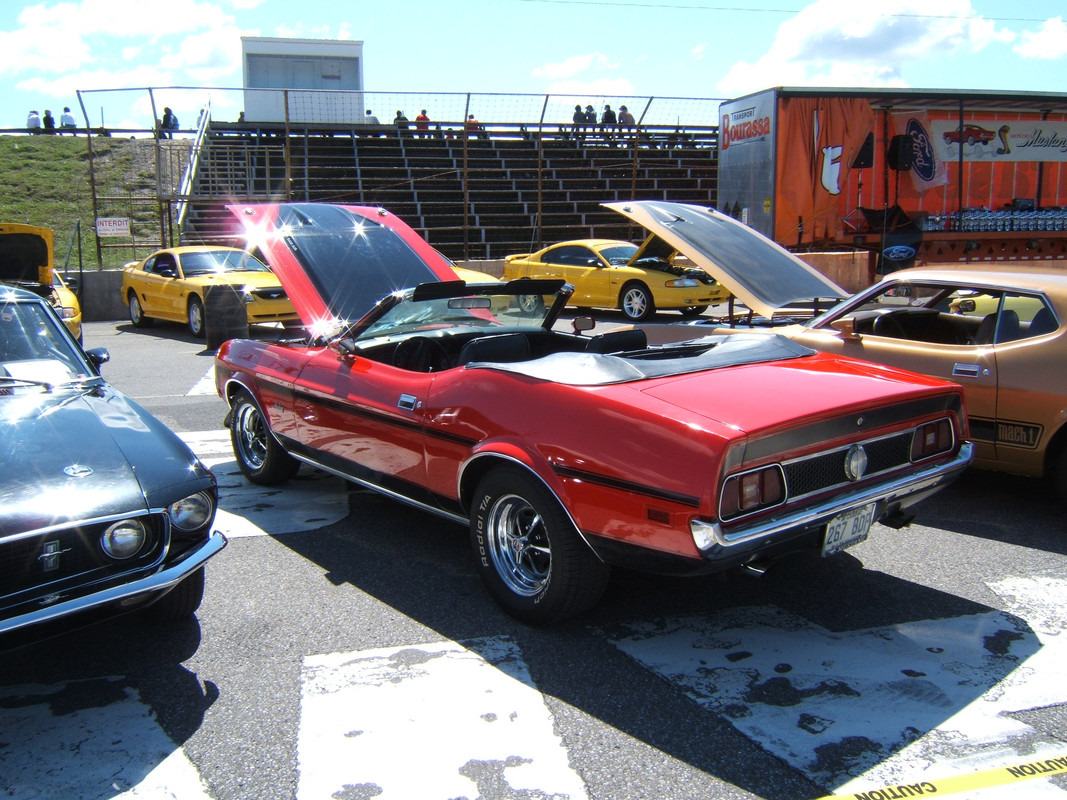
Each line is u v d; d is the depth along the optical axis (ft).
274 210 18.15
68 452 10.19
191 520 10.11
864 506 10.62
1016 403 15.51
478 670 10.35
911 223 40.55
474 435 11.78
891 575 13.24
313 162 75.41
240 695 9.85
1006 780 8.12
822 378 11.57
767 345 13.12
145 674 10.38
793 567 13.62
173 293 44.19
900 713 9.32
